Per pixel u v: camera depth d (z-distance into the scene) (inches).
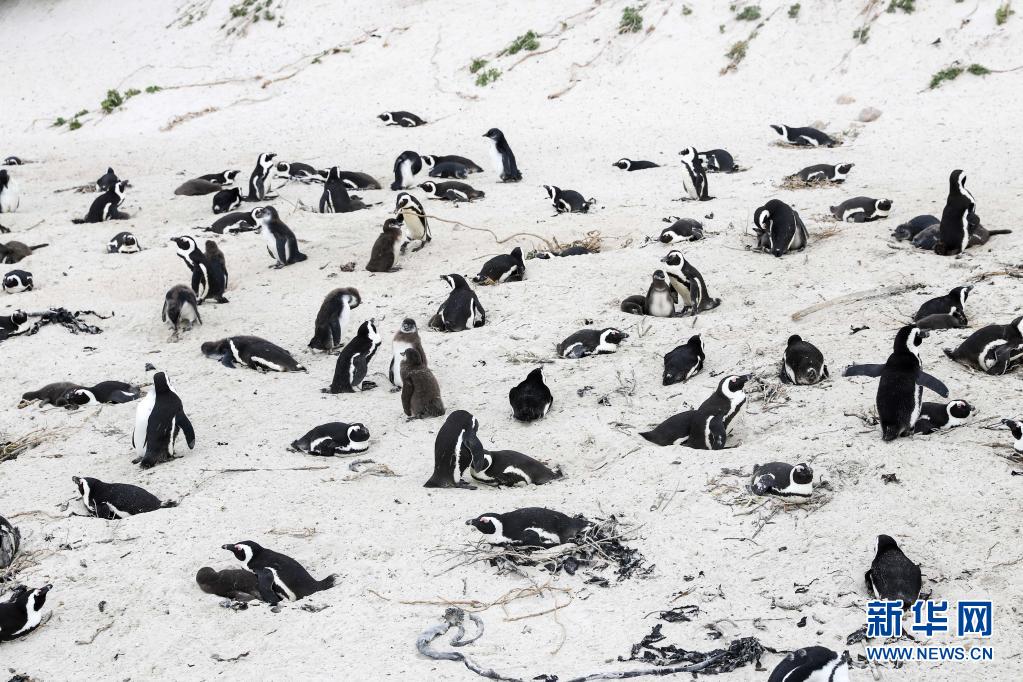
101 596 384.8
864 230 767.7
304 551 402.6
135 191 1108.5
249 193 1037.8
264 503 446.0
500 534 387.9
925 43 1234.0
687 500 416.8
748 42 1330.0
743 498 411.5
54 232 955.3
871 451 437.4
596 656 330.0
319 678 328.8
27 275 795.4
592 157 1122.0
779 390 513.3
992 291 609.6
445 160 1108.5
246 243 883.4
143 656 349.1
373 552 398.6
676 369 539.2
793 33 1317.7
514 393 512.1
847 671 298.7
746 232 793.6
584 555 384.2
